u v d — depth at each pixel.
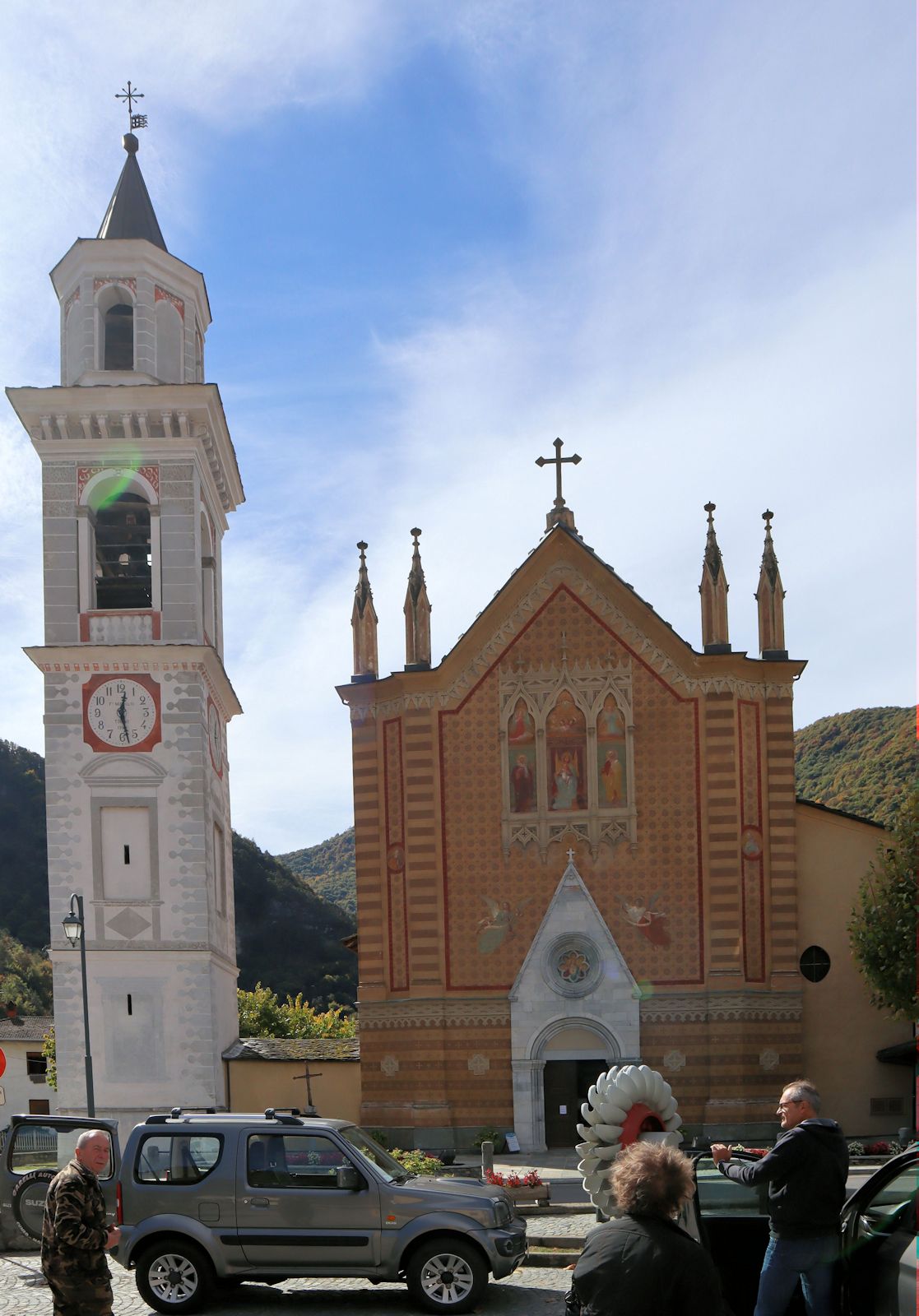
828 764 78.12
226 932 49.66
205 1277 19.64
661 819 43.12
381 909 44.06
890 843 43.22
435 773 43.94
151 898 44.41
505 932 43.06
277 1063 45.81
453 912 43.34
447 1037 42.62
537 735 43.78
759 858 43.00
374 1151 21.09
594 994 42.31
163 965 44.09
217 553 52.72
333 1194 19.77
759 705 44.00
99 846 44.69
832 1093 42.62
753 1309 14.95
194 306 50.44
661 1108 19.62
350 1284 21.66
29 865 121.19
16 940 113.62
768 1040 42.00
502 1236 19.73
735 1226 15.11
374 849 44.41
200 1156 20.11
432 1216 19.62
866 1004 42.91
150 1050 43.62
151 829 44.81
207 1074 43.53
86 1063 37.34
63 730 45.34
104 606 47.25
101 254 48.00
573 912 42.72
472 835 43.62
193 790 44.94
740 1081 41.56
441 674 44.25
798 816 44.06
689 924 42.59
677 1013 42.19
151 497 46.84
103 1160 13.82
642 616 43.94
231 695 51.03
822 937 43.47
